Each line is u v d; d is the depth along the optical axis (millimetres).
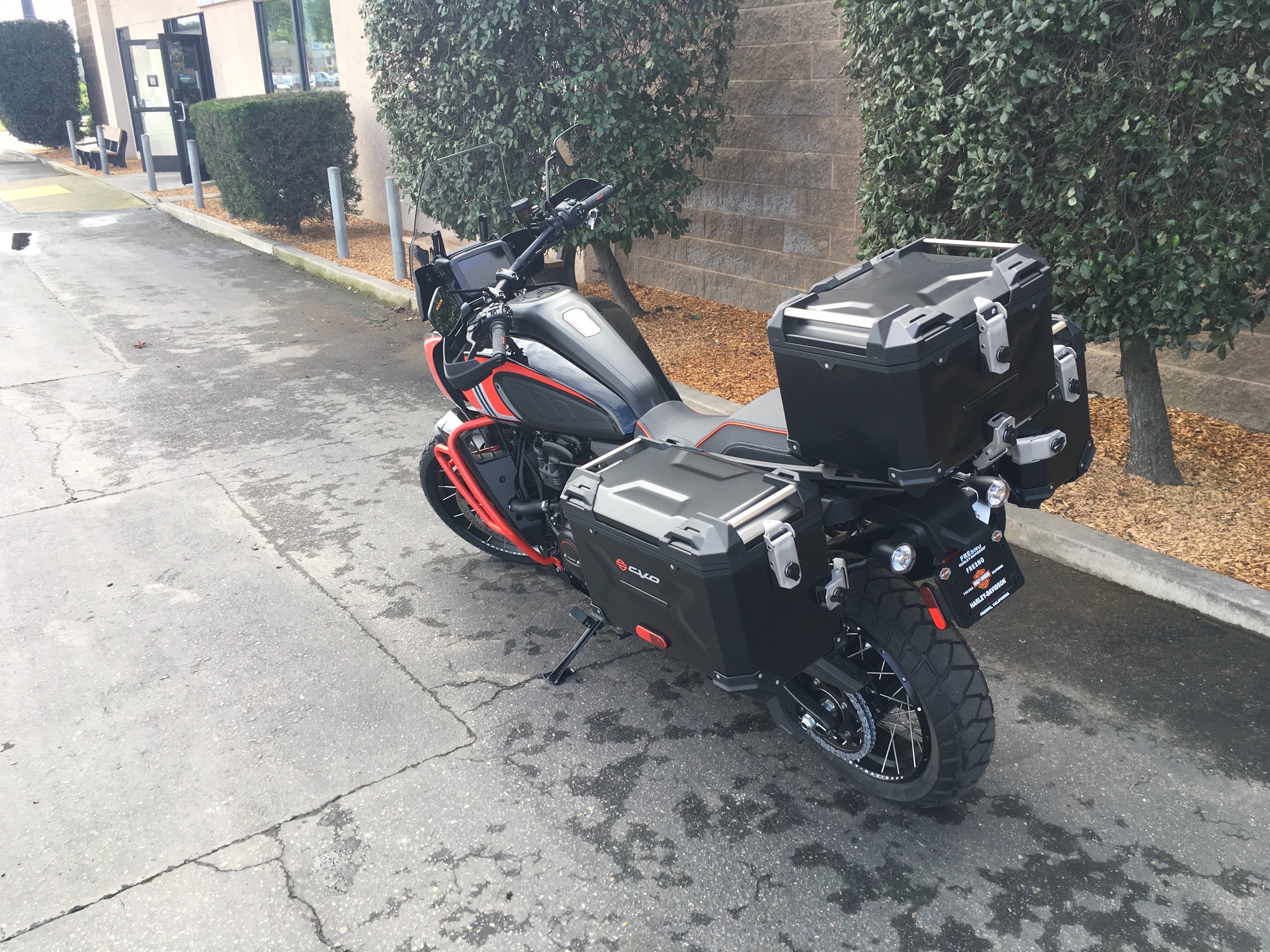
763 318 8031
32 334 8469
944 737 2617
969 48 3953
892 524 2551
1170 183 3789
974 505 2582
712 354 7074
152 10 18703
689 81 6801
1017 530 4320
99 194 16766
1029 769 3033
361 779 3113
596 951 2473
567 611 4094
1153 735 3150
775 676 2564
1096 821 2822
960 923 2512
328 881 2715
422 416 6445
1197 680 3400
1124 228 3947
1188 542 4102
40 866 2793
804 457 2617
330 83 14156
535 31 6609
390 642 3883
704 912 2580
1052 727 3209
